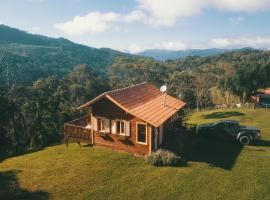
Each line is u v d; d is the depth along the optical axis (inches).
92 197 652.1
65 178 748.0
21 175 781.9
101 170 791.1
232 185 698.2
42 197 655.1
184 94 3105.3
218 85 3334.2
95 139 999.0
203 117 1806.1
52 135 2156.7
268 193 660.7
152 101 1085.1
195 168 798.5
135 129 900.6
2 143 1798.7
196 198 642.2
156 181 721.6
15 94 2544.3
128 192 671.1
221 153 929.5
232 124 1065.5
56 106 2349.9
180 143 1021.2
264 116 1611.7
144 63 6924.2
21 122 2137.1
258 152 940.0
